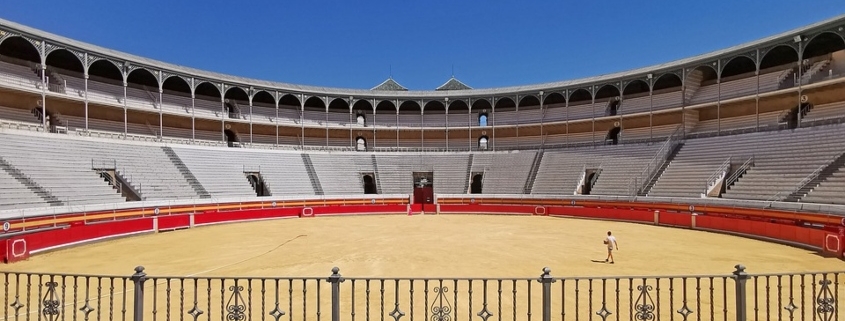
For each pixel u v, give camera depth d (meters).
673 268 15.51
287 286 12.73
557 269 15.40
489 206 42.06
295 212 38.00
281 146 47.50
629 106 47.59
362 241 22.67
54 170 27.59
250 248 20.44
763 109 38.28
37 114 35.56
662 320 9.59
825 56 35.66
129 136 38.50
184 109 45.09
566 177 41.59
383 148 52.00
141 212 28.78
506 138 54.25
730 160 31.91
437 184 46.38
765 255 18.00
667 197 31.78
